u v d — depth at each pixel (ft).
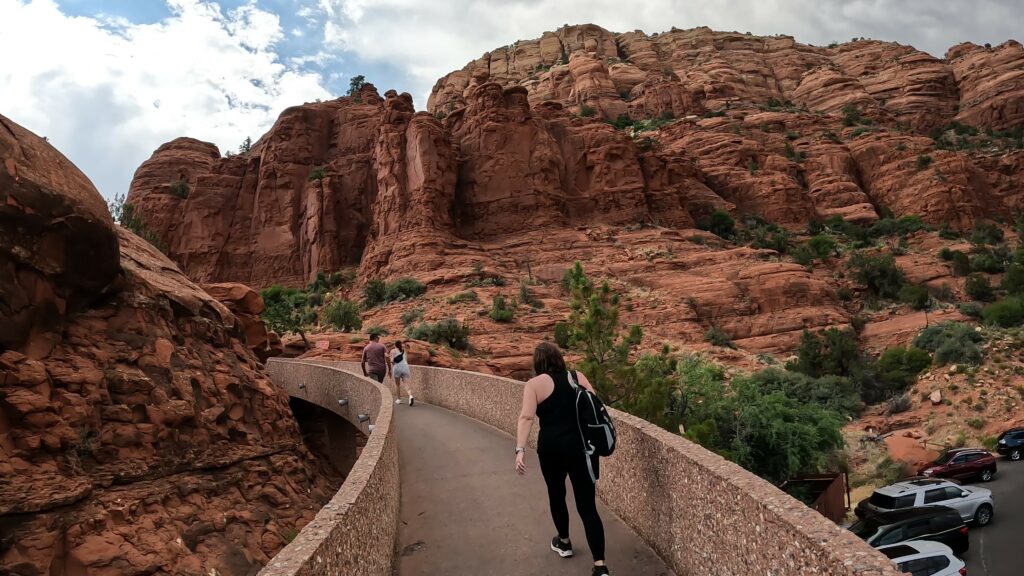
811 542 7.85
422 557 16.47
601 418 13.97
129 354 32.96
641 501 16.02
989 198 357.82
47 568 23.34
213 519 31.04
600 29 608.19
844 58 556.10
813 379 134.21
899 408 120.57
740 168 356.38
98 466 28.07
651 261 225.56
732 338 196.24
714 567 11.23
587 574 14.17
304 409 64.85
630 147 287.28
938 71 484.33
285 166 308.40
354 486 12.87
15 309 27.32
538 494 21.62
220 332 42.98
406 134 263.90
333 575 9.50
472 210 262.26
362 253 293.23
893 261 232.73
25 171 28.07
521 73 576.20
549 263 229.45
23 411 25.59
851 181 360.89
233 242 303.68
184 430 33.81
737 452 75.00
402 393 62.80
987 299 211.82
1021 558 51.11
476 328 159.53
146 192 336.29
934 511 52.75
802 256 249.75
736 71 518.78
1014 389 109.70
